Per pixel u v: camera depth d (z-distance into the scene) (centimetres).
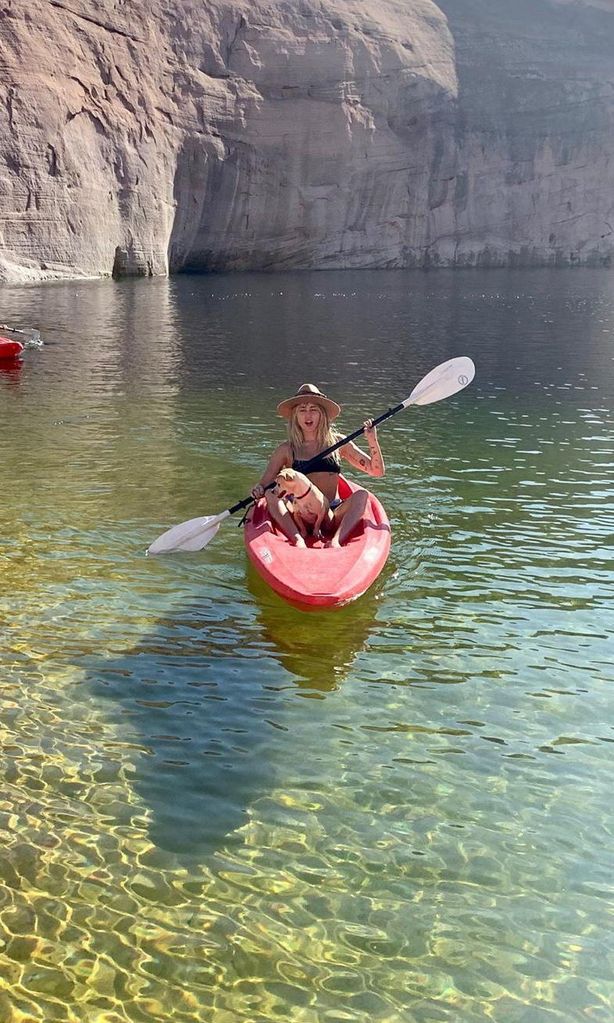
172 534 550
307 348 1550
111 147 3084
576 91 4731
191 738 374
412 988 256
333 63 3869
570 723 387
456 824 323
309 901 287
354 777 350
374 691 413
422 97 4234
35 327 1742
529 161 4647
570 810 331
